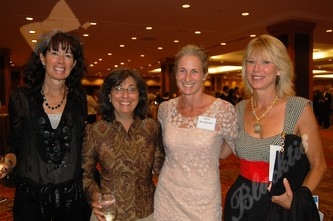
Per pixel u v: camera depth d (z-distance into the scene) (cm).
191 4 791
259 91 208
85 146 212
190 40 1250
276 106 203
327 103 1440
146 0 760
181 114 221
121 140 208
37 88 213
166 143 216
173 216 210
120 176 205
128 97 206
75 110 220
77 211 219
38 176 207
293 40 962
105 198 183
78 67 223
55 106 216
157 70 2633
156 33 1124
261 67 201
